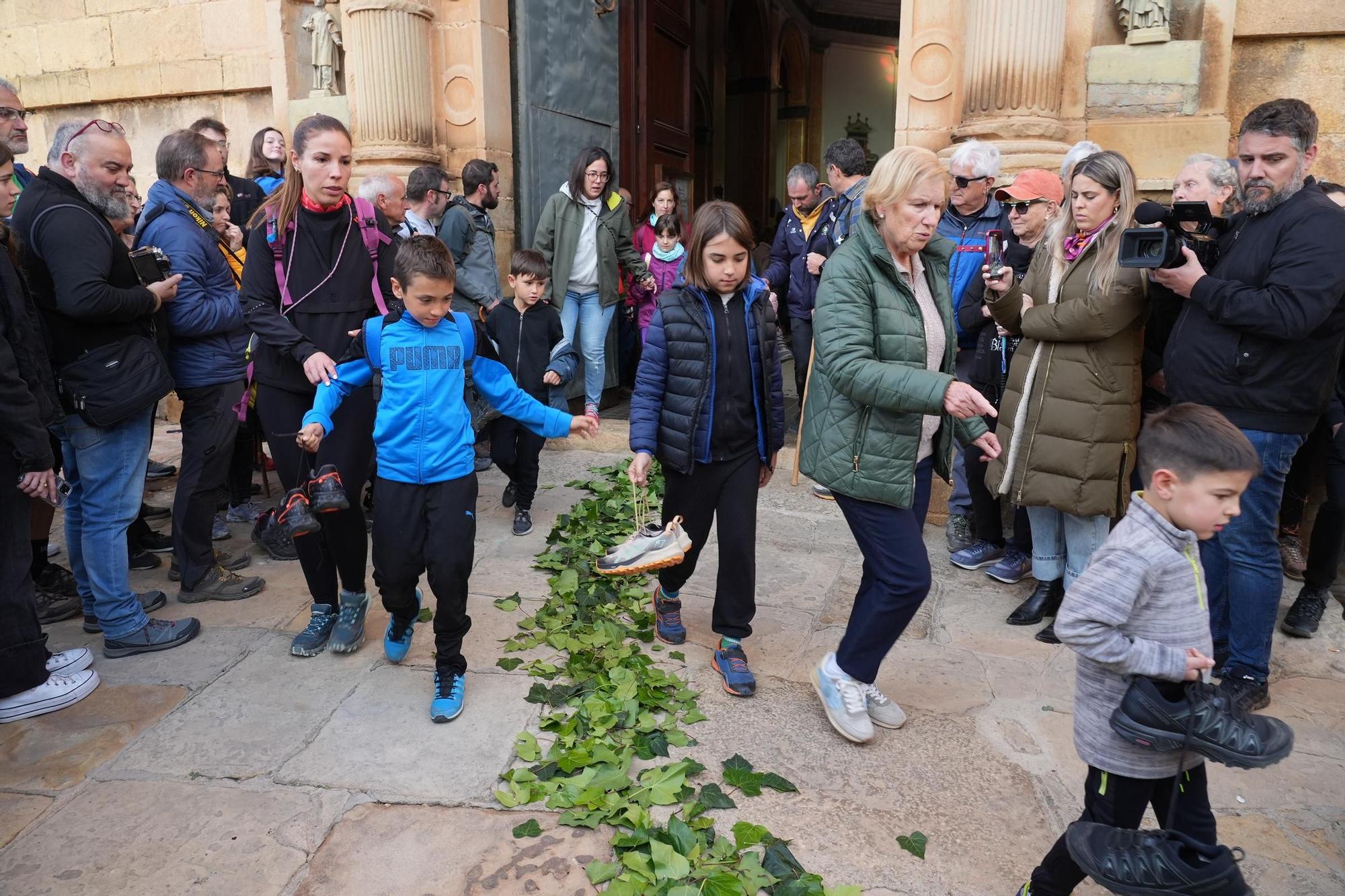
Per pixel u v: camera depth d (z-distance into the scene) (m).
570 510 5.09
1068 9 4.97
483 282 5.76
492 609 3.76
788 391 8.27
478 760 2.69
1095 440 3.34
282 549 4.40
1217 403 2.92
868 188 2.53
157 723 2.89
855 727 2.79
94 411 3.12
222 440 3.89
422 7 6.50
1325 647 3.57
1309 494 4.29
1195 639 1.81
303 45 7.16
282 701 3.03
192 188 3.87
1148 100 4.91
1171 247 2.71
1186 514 1.74
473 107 6.75
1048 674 3.30
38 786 2.56
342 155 3.07
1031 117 4.91
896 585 2.66
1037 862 2.29
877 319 2.56
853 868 2.25
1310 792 2.61
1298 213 2.75
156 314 3.55
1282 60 4.87
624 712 2.89
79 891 2.15
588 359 6.73
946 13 5.27
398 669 3.26
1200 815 1.88
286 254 3.13
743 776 2.56
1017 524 4.14
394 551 2.91
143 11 7.71
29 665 2.92
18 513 2.89
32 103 8.36
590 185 6.30
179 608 3.80
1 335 2.74
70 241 3.04
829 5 21.53
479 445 6.07
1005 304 3.47
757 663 3.36
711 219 2.91
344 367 2.93
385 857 2.27
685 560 3.31
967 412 2.30
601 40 7.89
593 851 2.29
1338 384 3.46
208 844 2.32
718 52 17.42
